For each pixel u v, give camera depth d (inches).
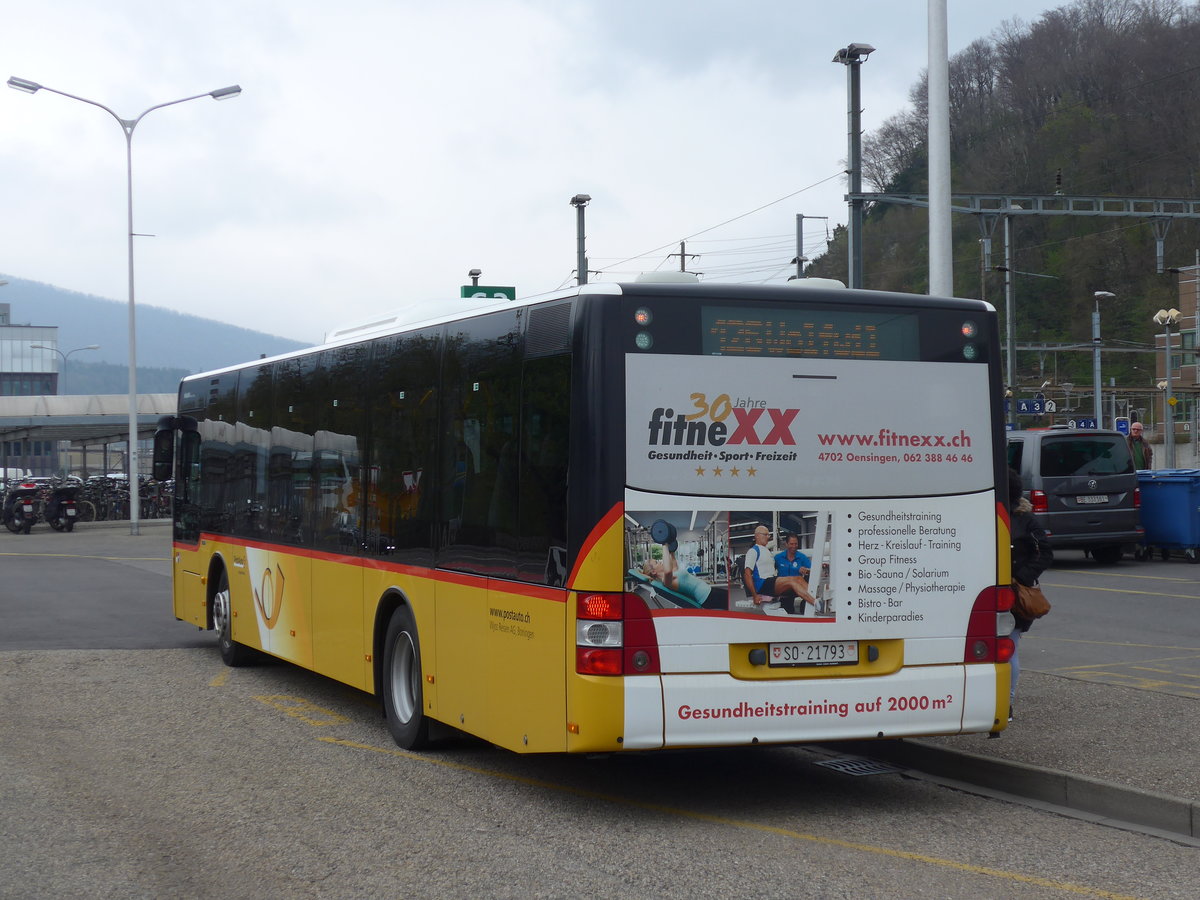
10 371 5108.3
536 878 235.8
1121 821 276.7
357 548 390.3
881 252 2564.0
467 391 322.0
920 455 292.7
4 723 397.4
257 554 486.6
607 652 267.4
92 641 600.4
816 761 342.0
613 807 292.8
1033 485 815.1
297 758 347.3
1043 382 2755.9
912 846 258.1
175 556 604.4
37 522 1589.6
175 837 266.2
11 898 226.1
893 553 288.8
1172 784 283.9
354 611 391.5
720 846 258.4
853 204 839.1
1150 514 868.0
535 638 284.0
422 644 343.3
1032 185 2519.7
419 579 344.8
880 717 284.5
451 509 327.6
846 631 284.2
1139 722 349.1
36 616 701.3
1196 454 2404.0
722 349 280.1
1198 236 2950.3
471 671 313.9
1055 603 639.8
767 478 280.5
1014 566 350.6
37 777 322.7
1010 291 1653.5
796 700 277.9
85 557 1165.7
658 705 268.5
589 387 272.8
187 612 584.1
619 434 271.7
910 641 289.6
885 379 291.1
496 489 304.2
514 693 293.0
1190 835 264.7
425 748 357.7
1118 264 3053.6
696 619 273.4
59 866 245.3
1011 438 841.5
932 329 296.5
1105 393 2893.7
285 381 465.4
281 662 534.0
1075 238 3090.6
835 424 286.5
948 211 476.7
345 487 402.3
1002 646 297.3
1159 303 3011.8
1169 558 882.1
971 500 296.5
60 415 1867.6
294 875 238.7
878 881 233.5
